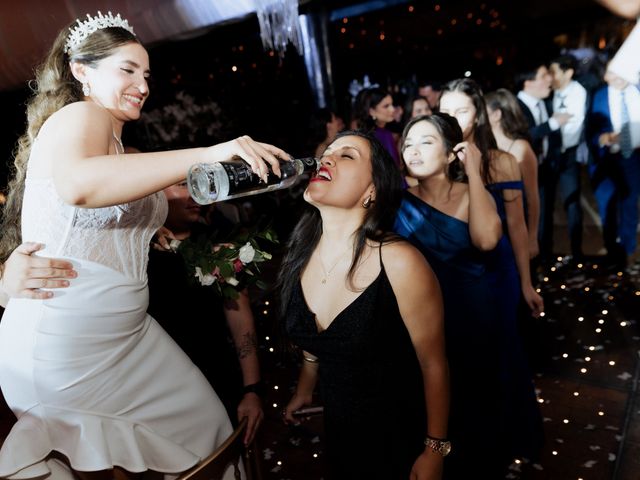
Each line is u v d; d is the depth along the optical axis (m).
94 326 1.31
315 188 1.38
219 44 5.38
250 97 5.39
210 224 2.79
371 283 1.39
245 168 1.03
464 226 2.02
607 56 6.55
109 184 0.99
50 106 1.29
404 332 1.46
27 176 1.25
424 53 7.80
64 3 2.85
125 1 2.76
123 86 1.26
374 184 1.42
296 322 1.53
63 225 1.22
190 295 1.82
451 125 2.01
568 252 5.04
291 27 2.12
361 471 1.55
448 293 2.05
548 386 2.93
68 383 1.31
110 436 1.37
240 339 1.91
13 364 1.33
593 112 4.36
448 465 2.08
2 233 1.49
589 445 2.43
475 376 2.09
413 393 1.53
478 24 7.55
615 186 4.37
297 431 2.66
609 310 3.74
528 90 4.61
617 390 2.83
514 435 2.29
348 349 1.42
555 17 7.05
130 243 1.35
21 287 1.20
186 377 1.57
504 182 2.44
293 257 1.58
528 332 3.05
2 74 3.24
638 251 4.77
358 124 4.45
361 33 7.45
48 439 1.33
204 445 1.58
